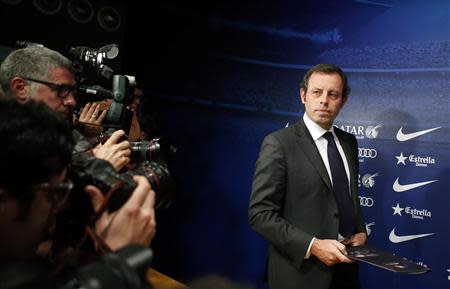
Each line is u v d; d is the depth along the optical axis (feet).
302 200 5.18
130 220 2.11
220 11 10.36
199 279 10.19
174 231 11.30
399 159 7.81
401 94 7.82
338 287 5.46
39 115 1.85
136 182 2.26
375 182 8.12
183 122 11.07
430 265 7.39
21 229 1.79
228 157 10.39
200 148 10.82
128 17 11.76
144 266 1.78
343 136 6.13
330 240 4.79
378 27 8.10
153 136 8.86
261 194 5.16
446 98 7.28
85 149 3.46
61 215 2.21
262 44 9.77
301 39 9.20
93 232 2.03
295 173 5.24
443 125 7.30
